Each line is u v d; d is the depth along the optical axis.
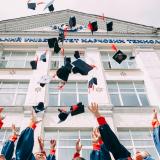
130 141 14.58
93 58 20.27
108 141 4.95
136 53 21.23
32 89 17.09
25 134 5.74
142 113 15.96
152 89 17.77
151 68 19.50
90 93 17.02
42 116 15.07
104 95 16.80
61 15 23.92
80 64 9.40
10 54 21.05
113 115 15.73
